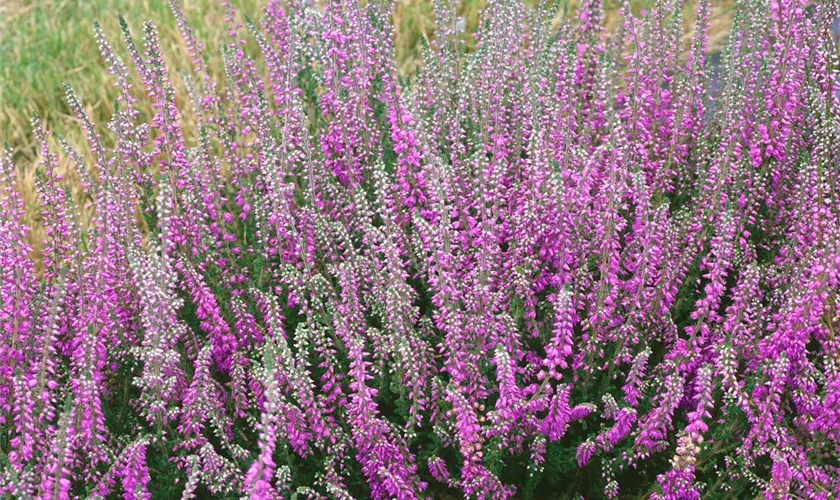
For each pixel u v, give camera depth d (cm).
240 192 100
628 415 80
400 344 80
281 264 92
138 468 79
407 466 83
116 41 165
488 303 83
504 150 96
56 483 74
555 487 89
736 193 92
